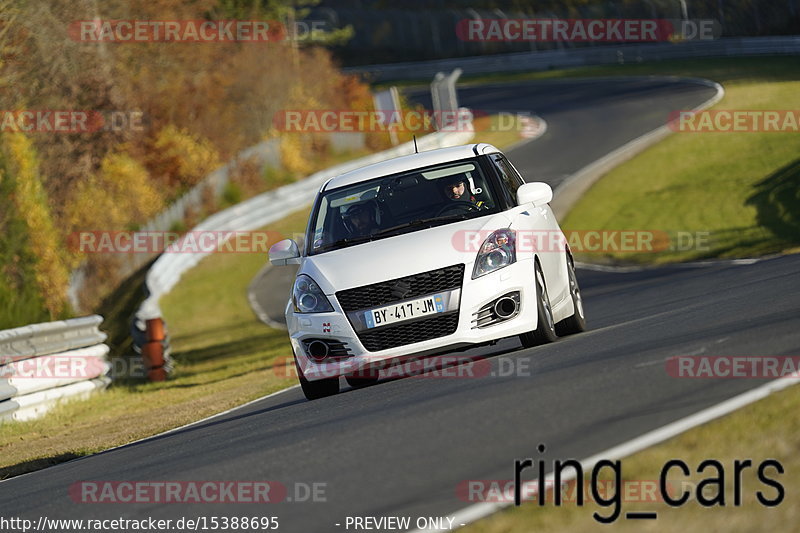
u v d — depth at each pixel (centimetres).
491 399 2238
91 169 12769
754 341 2373
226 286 11012
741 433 1581
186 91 16638
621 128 16750
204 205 14825
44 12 11800
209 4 18012
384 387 2950
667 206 10981
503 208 3109
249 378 5397
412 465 1802
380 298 2888
